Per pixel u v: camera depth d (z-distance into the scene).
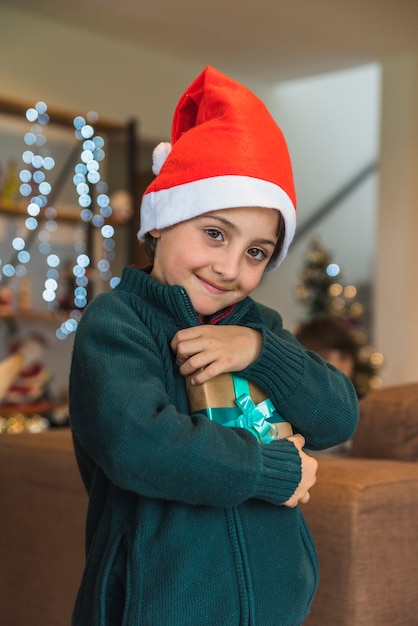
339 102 6.83
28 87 4.64
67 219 4.45
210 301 1.01
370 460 1.47
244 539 0.98
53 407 4.24
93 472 1.13
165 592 0.93
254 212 0.99
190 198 0.99
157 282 1.01
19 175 4.50
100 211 4.61
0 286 4.45
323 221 6.84
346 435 1.07
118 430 0.87
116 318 0.97
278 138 1.05
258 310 1.12
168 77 5.28
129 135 4.59
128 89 5.08
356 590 1.25
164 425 0.87
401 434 1.51
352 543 1.25
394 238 5.10
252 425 0.99
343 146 6.89
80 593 1.04
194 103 1.14
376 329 5.17
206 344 0.98
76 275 4.52
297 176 6.56
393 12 4.34
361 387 4.50
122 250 5.12
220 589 0.95
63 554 1.66
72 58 4.81
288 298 6.73
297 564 1.02
